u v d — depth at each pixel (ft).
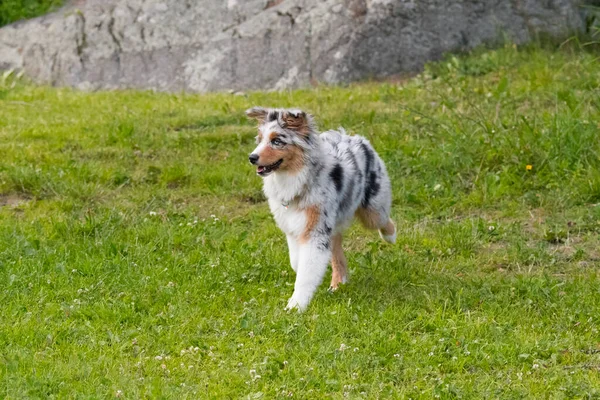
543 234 34.96
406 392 22.58
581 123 41.55
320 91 56.08
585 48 59.67
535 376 23.57
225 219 37.35
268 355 24.56
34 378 22.56
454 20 59.52
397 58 58.80
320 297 28.73
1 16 70.74
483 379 23.40
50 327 26.05
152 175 42.57
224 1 63.77
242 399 22.22
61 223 35.19
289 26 60.39
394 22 58.70
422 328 26.50
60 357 24.39
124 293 28.71
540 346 25.05
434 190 39.32
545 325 26.91
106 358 24.14
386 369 23.97
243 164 43.78
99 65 64.28
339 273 30.04
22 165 43.16
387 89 54.39
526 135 42.16
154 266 31.17
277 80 59.31
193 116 51.85
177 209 38.70
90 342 25.27
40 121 52.47
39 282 29.40
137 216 37.14
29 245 32.55
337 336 25.59
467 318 26.96
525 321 27.02
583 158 40.37
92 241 33.88
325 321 26.53
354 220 31.48
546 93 50.21
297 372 23.43
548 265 32.14
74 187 40.11
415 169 41.68
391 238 32.27
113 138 47.57
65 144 47.06
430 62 58.49
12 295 28.32
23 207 38.40
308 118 27.40
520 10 60.64
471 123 45.16
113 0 67.77
